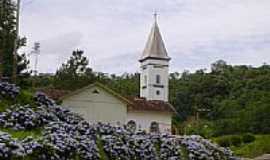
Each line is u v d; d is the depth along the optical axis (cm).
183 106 10194
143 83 7975
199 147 2558
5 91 2539
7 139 1772
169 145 2455
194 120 8831
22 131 2133
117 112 5109
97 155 2042
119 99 5125
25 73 3822
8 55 3600
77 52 6331
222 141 6366
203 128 7794
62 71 6269
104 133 2317
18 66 3709
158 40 7981
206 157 2527
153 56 7831
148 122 5812
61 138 1970
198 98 10312
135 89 9250
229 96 10312
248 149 5900
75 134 2141
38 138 1912
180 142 2564
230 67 12406
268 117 7994
